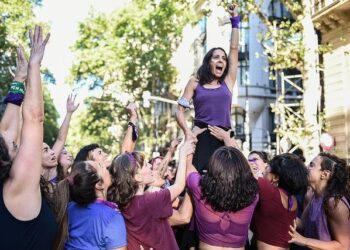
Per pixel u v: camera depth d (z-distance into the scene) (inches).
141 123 1432.1
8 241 110.3
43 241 116.1
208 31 1328.7
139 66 1296.8
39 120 117.7
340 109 725.9
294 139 641.0
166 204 167.9
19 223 112.2
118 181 166.2
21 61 170.1
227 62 193.2
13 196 112.7
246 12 639.8
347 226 178.2
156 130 1441.9
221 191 159.6
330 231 183.6
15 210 112.3
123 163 168.1
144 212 165.5
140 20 1222.9
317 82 625.9
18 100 165.8
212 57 185.9
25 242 112.3
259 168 244.5
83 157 224.2
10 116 163.9
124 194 165.3
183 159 175.0
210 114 183.8
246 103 1362.0
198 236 171.5
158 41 1278.3
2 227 110.6
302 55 620.7
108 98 1408.7
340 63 725.9
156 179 212.7
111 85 1341.0
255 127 1366.9
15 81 167.2
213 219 163.6
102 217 154.6
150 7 1223.5
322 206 185.8
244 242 166.7
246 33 1360.7
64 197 139.2
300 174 180.2
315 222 188.5
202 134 183.0
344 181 185.2
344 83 717.9
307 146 626.5
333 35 743.1
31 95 117.8
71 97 262.4
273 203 177.3
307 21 624.7
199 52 1523.1
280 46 636.7
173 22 1215.6
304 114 634.8
